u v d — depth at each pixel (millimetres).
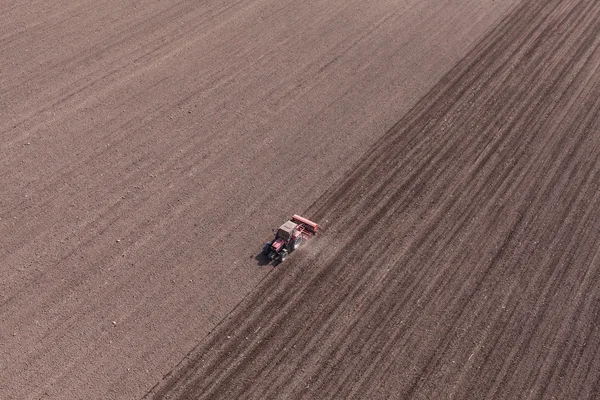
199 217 24922
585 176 28141
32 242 23297
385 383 19953
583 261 24359
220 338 20859
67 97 30000
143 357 20141
